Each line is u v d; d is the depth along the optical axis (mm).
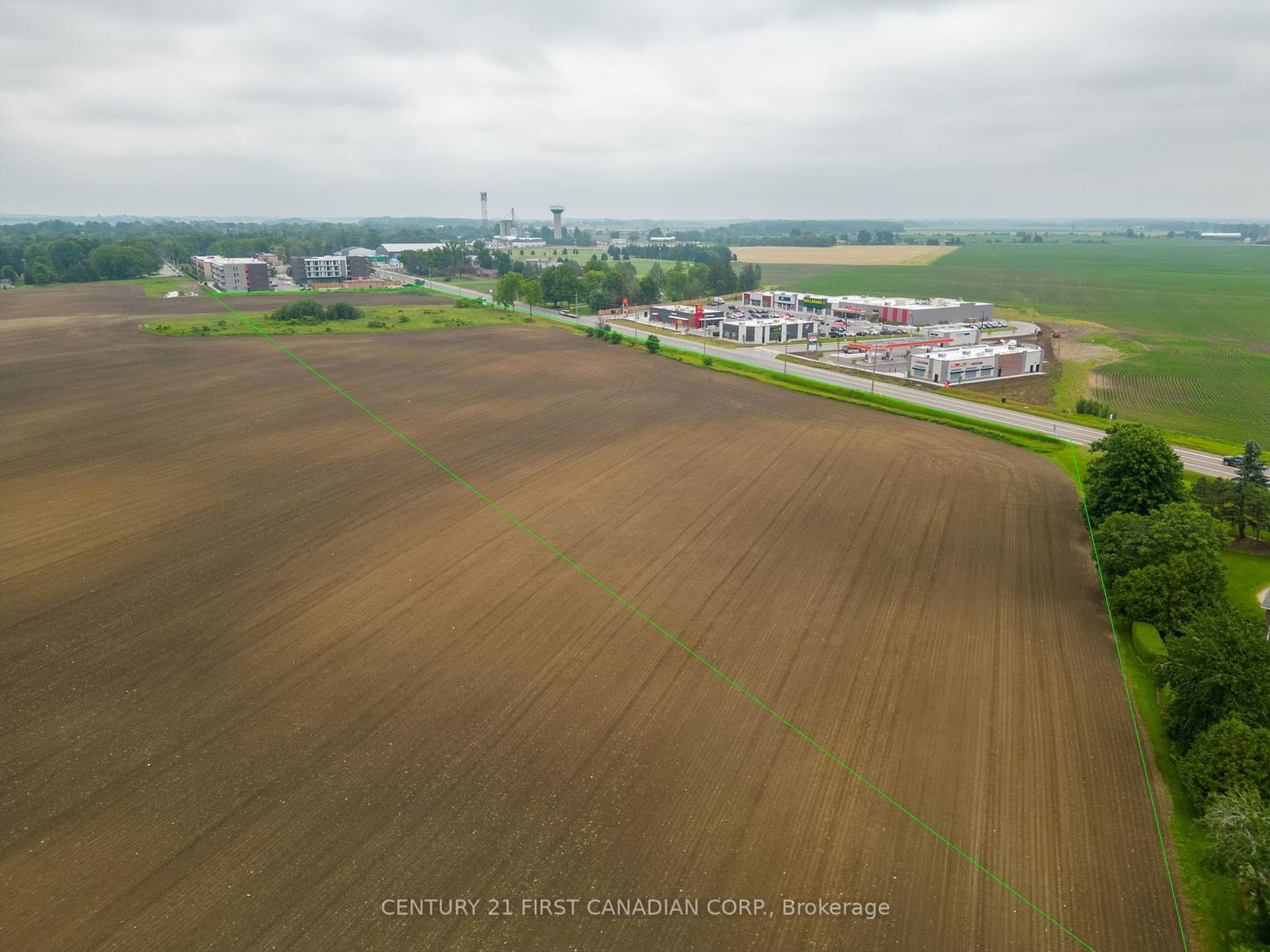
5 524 58688
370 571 52000
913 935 26766
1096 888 28891
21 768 33719
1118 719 38406
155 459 73500
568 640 44281
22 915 26844
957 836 31094
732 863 29547
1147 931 27219
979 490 69375
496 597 48906
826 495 67500
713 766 34594
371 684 40000
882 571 53562
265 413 89500
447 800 32312
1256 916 27031
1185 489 63250
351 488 66938
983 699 39750
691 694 39625
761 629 45875
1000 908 27969
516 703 38688
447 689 39688
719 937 26438
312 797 32344
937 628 46406
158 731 36219
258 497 64625
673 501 65500
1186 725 35688
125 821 30953
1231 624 37125
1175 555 47062
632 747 35750
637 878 28781
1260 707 34219
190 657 42031
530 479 69875
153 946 25781
